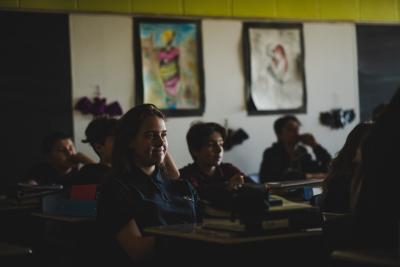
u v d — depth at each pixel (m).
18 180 5.98
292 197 3.97
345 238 2.52
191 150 4.74
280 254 2.58
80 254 3.80
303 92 7.29
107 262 3.13
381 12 7.72
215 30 6.86
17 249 2.70
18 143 5.98
